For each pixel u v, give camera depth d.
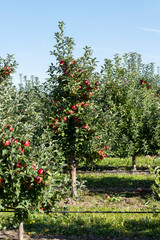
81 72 11.16
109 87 14.98
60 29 11.45
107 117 12.09
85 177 15.94
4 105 7.19
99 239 7.20
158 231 7.41
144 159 21.73
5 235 7.44
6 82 8.80
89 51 11.27
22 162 5.75
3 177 5.68
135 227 7.74
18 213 6.22
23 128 6.21
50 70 11.45
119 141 15.35
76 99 10.95
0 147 5.76
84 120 10.77
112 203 11.24
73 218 8.52
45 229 7.79
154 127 15.80
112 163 20.66
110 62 15.00
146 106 16.16
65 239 7.20
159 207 10.13
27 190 5.91
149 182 14.58
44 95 11.16
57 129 10.59
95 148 11.27
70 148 11.40
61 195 6.71
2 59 9.69
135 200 11.55
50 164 6.27
